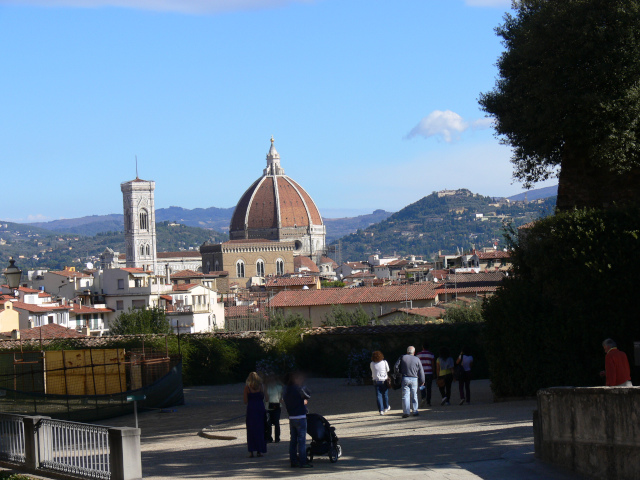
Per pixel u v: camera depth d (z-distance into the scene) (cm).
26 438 2028
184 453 2445
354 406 3909
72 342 6862
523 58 3541
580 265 3083
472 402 3431
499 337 3319
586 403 1533
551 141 3606
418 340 6088
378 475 1566
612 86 3234
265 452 2156
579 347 3098
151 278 12431
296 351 6631
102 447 1761
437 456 1792
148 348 6431
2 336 8112
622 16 3180
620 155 3300
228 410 4469
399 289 10425
